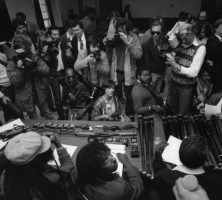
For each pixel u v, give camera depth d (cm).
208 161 177
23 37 270
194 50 267
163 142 198
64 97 311
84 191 137
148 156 191
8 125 243
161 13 836
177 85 301
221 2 696
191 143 138
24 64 267
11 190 145
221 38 360
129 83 361
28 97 299
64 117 321
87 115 284
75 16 511
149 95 274
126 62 350
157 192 158
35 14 575
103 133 222
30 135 146
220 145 192
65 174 157
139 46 341
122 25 332
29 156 138
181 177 128
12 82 279
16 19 349
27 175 141
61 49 376
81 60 338
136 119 251
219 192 128
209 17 702
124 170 176
